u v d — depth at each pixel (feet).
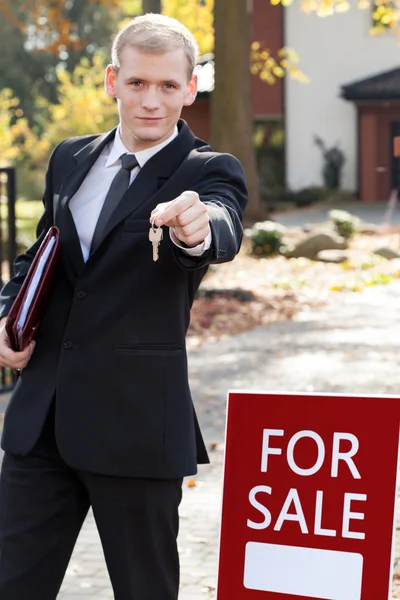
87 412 19.89
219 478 43.73
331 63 250.98
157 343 19.89
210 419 53.57
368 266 124.06
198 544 35.88
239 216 19.95
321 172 252.62
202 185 20.18
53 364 20.49
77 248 20.36
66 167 21.52
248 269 123.85
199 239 17.63
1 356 20.31
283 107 253.03
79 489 20.89
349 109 250.16
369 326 83.46
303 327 84.02
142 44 19.63
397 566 32.09
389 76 246.06
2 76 364.99
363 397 19.02
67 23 178.60
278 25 251.39
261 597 19.38
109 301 19.84
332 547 18.97
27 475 20.57
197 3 192.85
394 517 18.63
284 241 141.28
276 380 63.21
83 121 241.35
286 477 19.38
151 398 19.84
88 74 255.50
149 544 20.29
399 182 246.68
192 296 20.66
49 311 20.65
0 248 58.18
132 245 19.71
